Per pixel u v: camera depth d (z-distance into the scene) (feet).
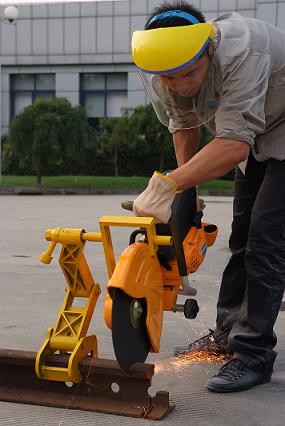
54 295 16.02
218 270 20.17
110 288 7.70
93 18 91.25
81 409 8.41
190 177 8.18
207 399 9.03
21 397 8.68
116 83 92.48
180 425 8.02
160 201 8.13
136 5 89.81
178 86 8.37
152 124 70.08
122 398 8.37
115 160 86.48
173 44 7.84
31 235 28.66
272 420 8.29
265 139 9.34
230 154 8.21
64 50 92.48
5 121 94.43
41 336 12.19
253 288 9.49
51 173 87.97
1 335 12.23
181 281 8.69
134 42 8.16
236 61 8.22
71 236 8.37
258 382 9.56
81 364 8.36
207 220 36.88
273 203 9.29
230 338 9.70
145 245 8.18
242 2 84.02
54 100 65.41
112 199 57.26
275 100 8.99
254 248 9.39
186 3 8.56
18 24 93.20
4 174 88.63
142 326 8.32
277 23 81.00
